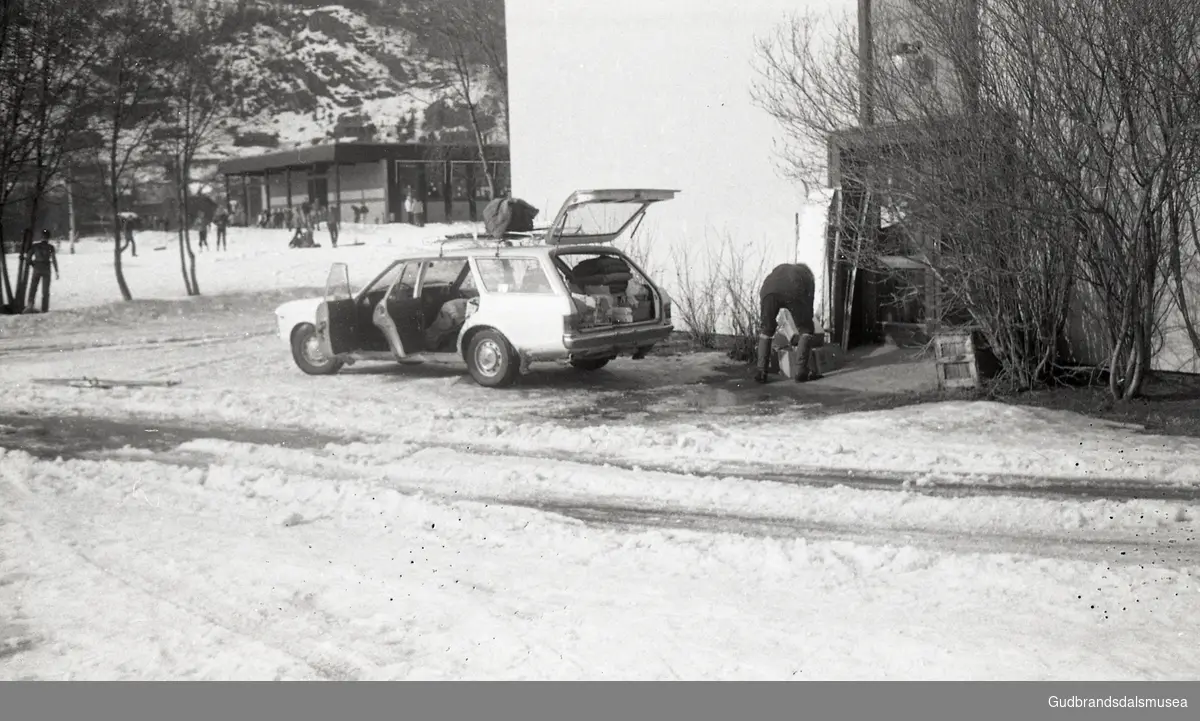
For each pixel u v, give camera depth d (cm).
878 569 612
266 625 555
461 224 5956
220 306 2558
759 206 1609
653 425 1059
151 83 2684
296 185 6812
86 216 5775
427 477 867
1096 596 557
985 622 527
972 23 1083
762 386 1277
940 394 1162
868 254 1310
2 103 2397
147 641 537
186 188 2805
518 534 703
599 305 1275
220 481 869
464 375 1395
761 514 738
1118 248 1044
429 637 532
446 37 5212
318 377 1424
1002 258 1148
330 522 750
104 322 2275
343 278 1416
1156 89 990
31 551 691
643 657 498
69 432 1092
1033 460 851
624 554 655
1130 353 1086
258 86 12206
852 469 854
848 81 1222
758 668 482
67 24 2434
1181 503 725
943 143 1113
